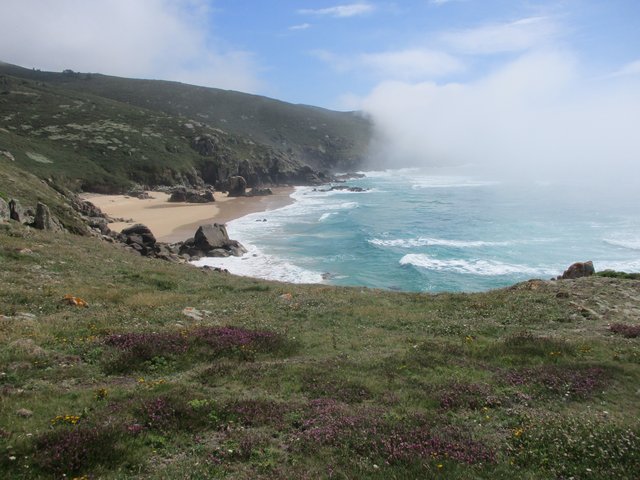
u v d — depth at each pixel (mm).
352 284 44062
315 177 163625
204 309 20906
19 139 108438
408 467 7699
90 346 13586
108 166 116000
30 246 28703
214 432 8961
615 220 72250
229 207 98250
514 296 24250
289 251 57625
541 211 84250
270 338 15711
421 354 14398
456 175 187625
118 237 51562
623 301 22219
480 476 7535
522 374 12648
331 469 7594
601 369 12773
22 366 11547
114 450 7730
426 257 53438
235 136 171375
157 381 11477
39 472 7027
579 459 8023
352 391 11297
